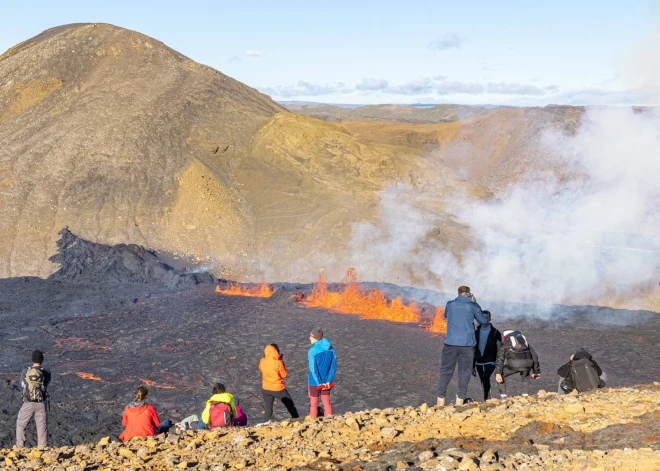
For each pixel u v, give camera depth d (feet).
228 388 71.82
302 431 25.70
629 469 16.76
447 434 23.53
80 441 54.34
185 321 106.83
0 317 110.01
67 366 80.74
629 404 25.44
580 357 33.88
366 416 28.63
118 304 120.88
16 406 63.31
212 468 20.75
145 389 31.17
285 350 87.40
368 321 106.83
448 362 31.53
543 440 21.35
